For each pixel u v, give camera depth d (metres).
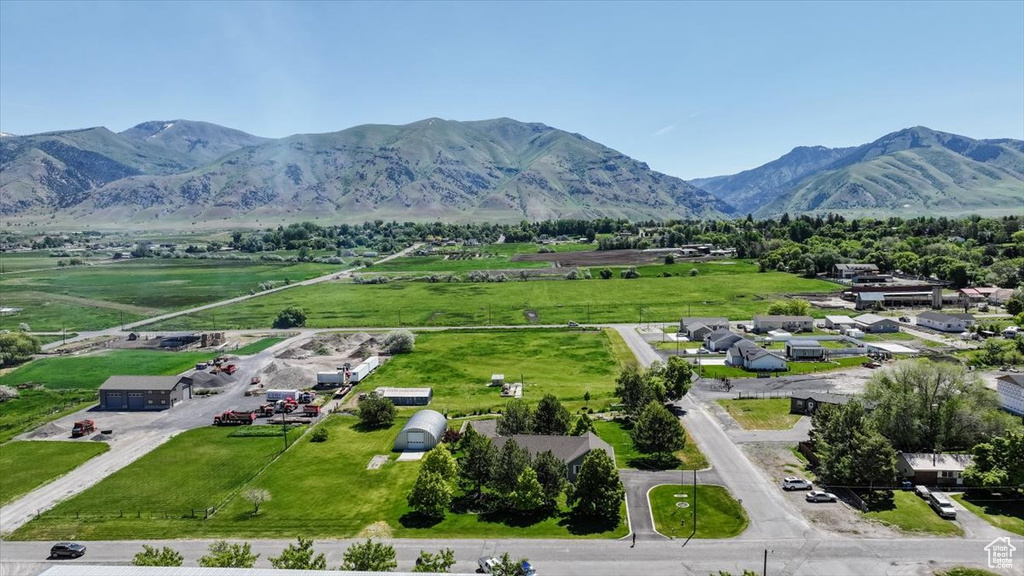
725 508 76.94
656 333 184.75
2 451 103.50
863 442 80.25
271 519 77.62
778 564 64.75
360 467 93.50
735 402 118.81
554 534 72.25
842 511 75.81
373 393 125.75
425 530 73.88
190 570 52.00
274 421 117.06
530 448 86.25
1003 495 78.94
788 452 94.12
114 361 164.00
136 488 88.19
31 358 168.50
